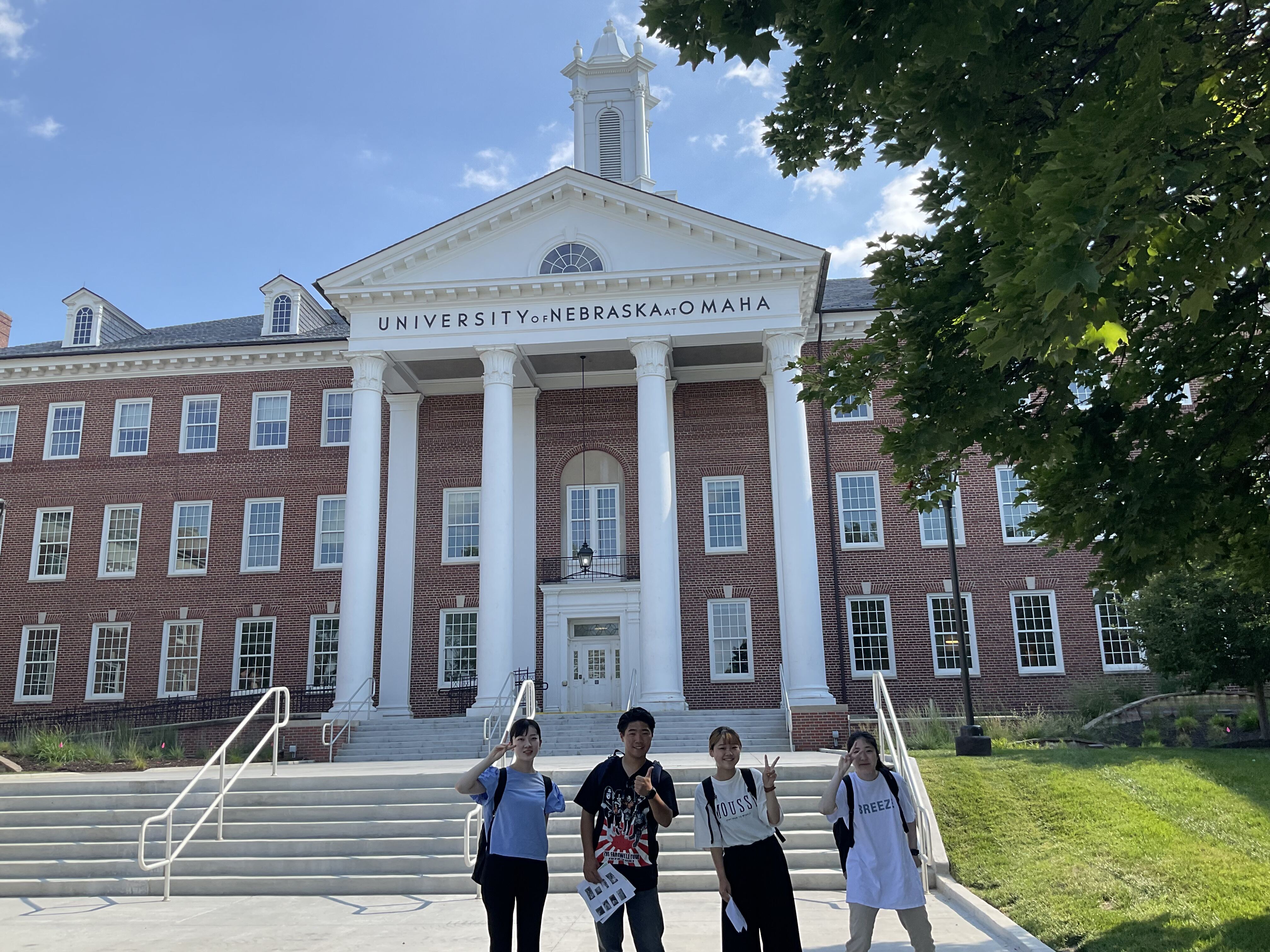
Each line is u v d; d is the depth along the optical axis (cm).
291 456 3619
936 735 2555
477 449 3484
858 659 3253
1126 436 980
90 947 1041
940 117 788
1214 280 659
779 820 732
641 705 2775
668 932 1057
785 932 709
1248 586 1068
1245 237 648
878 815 765
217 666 3472
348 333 3741
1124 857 1184
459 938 1045
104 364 3753
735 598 3294
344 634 2866
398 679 3266
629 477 3403
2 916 1250
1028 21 746
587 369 3428
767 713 2734
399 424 3506
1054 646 3222
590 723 2675
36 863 1473
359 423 3003
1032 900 1087
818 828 1471
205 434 3694
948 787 1572
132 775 1989
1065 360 651
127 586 3588
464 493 3466
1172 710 2755
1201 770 1573
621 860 696
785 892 718
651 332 2992
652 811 709
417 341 3050
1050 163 585
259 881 1391
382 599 3362
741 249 3025
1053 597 3256
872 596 3284
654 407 2939
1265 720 2253
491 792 752
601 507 3425
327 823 1547
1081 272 532
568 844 1450
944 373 934
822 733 2481
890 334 1012
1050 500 1000
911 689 3206
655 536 2844
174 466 3672
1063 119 709
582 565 3219
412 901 1303
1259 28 734
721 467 3384
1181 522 897
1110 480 953
